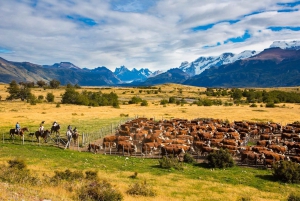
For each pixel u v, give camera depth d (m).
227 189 21.53
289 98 116.56
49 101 110.38
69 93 104.94
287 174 23.98
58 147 36.38
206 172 26.58
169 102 117.38
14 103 101.88
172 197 19.00
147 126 49.69
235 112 80.06
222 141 37.38
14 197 11.71
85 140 40.88
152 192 19.09
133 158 32.03
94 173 21.45
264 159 29.48
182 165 28.42
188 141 37.78
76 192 15.41
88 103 103.00
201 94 172.88
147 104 103.88
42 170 24.30
